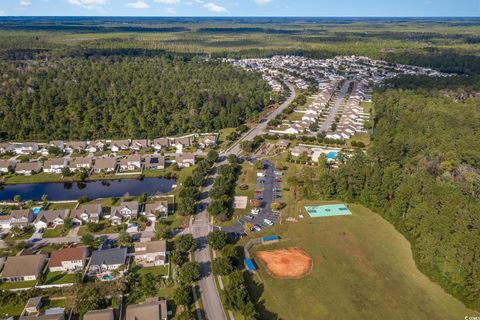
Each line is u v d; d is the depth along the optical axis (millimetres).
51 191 155250
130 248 114500
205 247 116188
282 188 155625
